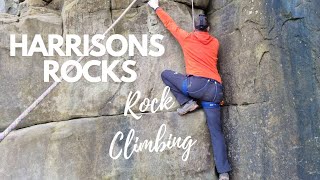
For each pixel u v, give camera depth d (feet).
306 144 11.37
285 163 12.00
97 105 14.20
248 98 13.42
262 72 12.91
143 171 13.84
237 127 13.89
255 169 13.08
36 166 13.69
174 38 14.78
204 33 14.14
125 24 14.67
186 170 13.96
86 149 13.83
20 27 14.42
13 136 13.97
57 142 13.82
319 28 11.06
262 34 12.93
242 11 13.82
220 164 13.56
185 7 15.25
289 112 11.93
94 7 14.71
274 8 12.45
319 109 11.03
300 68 11.58
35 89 14.25
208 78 13.69
